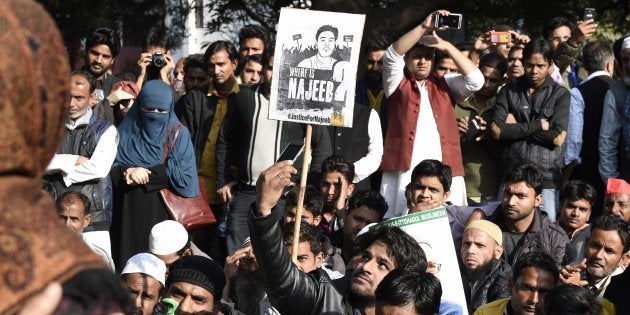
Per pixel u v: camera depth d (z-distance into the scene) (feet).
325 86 17.98
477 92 26.86
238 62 31.12
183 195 24.84
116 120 27.40
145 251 24.49
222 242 25.68
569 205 23.20
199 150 26.71
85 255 4.49
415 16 38.37
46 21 4.52
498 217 22.75
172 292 16.96
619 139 26.81
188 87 28.89
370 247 15.58
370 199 22.04
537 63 26.27
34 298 4.31
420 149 25.50
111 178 24.57
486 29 45.21
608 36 46.39
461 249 20.94
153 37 31.81
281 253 14.44
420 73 25.58
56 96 4.54
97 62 28.84
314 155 25.17
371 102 27.58
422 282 14.06
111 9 46.16
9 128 4.40
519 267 17.54
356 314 15.58
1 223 4.36
